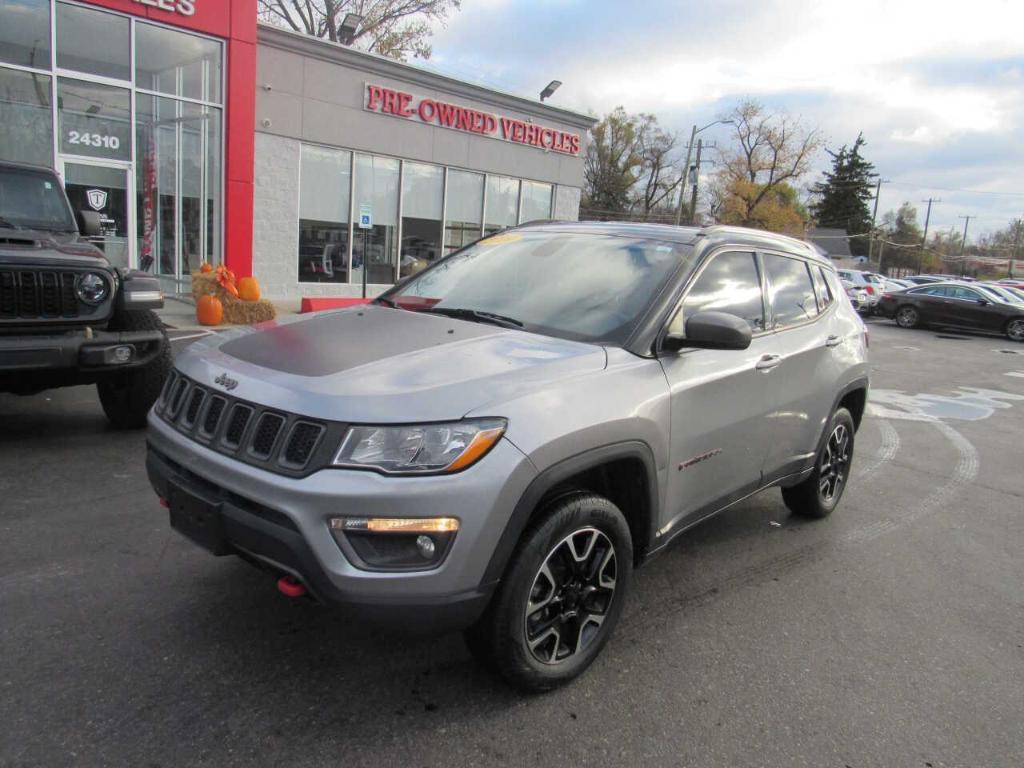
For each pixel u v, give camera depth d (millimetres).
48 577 3438
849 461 5129
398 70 17812
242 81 14406
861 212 81750
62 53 12336
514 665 2631
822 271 4812
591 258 3654
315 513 2295
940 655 3363
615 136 64750
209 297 11734
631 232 3826
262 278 16500
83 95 12703
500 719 2646
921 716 2879
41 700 2564
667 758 2521
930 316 22484
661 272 3400
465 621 2426
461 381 2533
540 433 2492
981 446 7684
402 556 2332
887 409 9523
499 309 3449
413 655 3006
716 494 3572
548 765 2439
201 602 3299
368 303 3949
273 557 2410
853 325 4965
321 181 17234
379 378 2523
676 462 3166
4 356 4758
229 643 2994
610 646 3219
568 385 2699
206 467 2584
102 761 2297
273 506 2355
